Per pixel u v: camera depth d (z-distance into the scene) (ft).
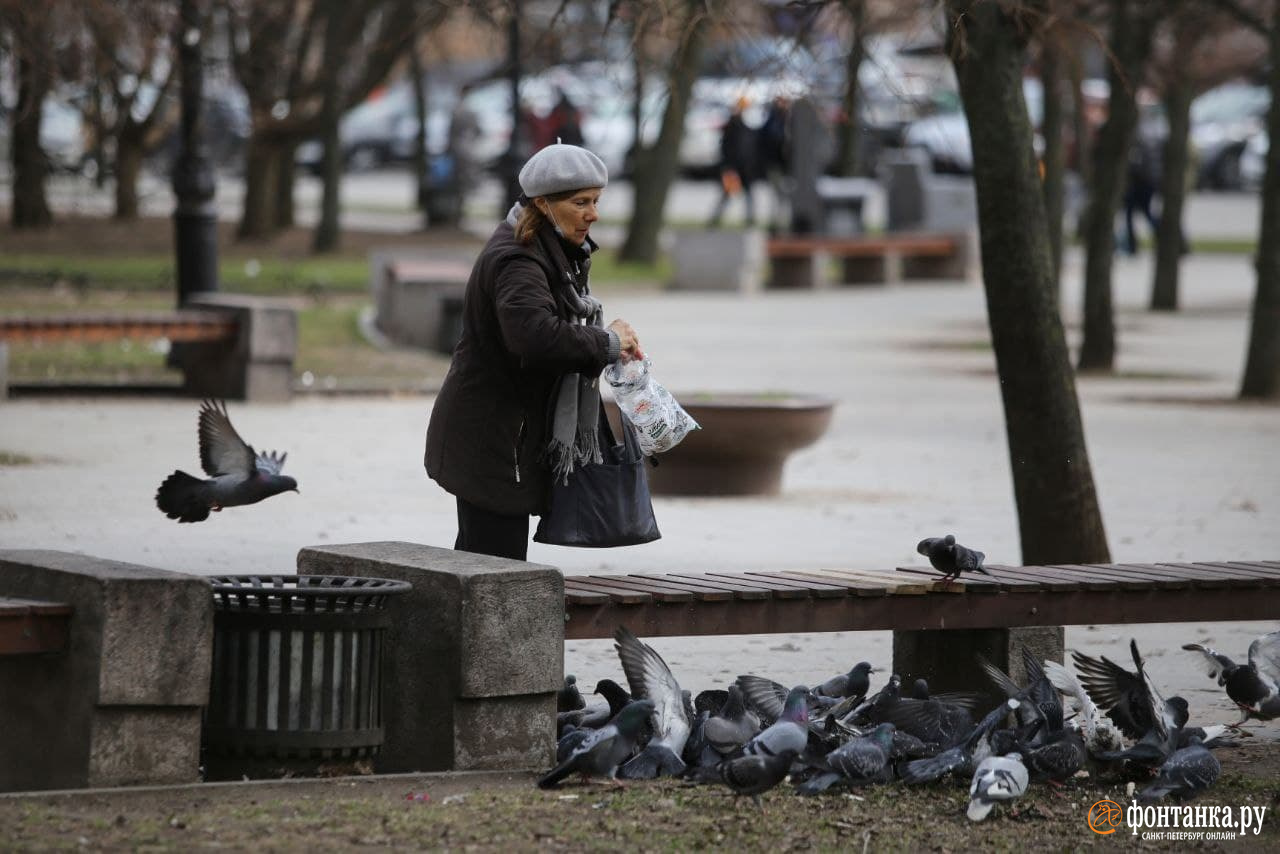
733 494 115.24
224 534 94.27
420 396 161.38
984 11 79.77
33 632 48.49
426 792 49.52
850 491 118.01
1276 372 168.04
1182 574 62.08
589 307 54.65
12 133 270.87
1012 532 102.22
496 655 51.85
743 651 74.13
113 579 48.21
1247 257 313.94
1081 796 53.36
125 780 48.70
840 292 273.75
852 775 50.75
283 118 254.88
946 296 269.23
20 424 133.28
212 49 190.19
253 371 151.23
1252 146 418.72
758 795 49.60
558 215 53.78
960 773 53.11
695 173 424.46
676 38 91.25
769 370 183.11
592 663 70.95
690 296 259.80
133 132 263.29
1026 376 81.30
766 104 105.29
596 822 47.42
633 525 54.39
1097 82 315.37
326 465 120.06
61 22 158.71
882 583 57.82
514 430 54.24
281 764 50.90
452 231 309.22
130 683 48.37
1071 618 60.03
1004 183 80.64
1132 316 245.65
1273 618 62.39
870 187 345.10
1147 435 145.69
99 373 162.81
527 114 273.54
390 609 53.72
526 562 53.57
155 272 228.22
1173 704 57.21
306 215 339.77
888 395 168.55
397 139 455.63
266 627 50.83
